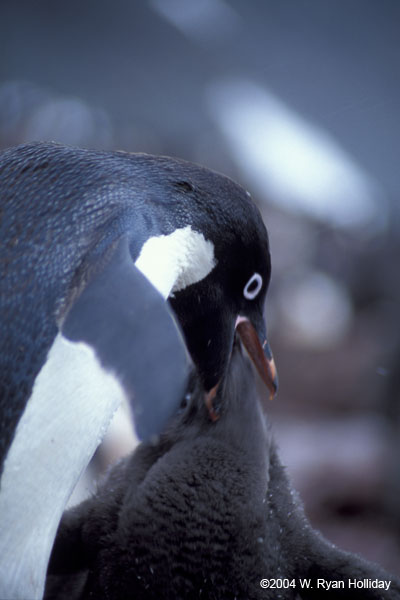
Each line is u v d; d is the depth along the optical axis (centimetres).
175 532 539
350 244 3003
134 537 542
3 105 2566
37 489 457
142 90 2756
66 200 518
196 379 606
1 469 453
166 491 547
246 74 2816
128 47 2917
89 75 2711
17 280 479
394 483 1362
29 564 455
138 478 581
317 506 1407
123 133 2588
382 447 1483
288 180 2606
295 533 575
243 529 540
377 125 923
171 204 566
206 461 561
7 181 537
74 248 488
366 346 2675
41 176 538
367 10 2738
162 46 3023
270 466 609
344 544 1295
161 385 395
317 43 2764
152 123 2641
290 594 559
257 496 555
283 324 2994
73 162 555
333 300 3072
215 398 595
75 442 461
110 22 3031
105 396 468
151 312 427
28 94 2605
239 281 629
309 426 1939
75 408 461
